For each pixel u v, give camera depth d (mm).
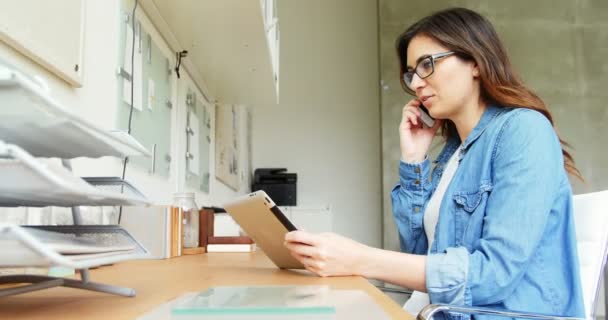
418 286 901
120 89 1375
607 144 4281
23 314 479
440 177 1452
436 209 1289
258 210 924
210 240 1759
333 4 4879
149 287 695
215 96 2631
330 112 4789
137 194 652
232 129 3510
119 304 540
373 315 464
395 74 4309
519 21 4395
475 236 1038
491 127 1102
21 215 862
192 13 1557
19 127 481
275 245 991
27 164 379
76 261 421
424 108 1494
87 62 1182
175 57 1973
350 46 4852
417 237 1440
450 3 4359
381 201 4578
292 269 1037
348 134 4762
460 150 1233
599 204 1154
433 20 1232
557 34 4391
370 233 4609
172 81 1942
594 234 1136
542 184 933
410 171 1472
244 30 1695
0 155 378
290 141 4758
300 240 886
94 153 618
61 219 998
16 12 876
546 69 4355
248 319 442
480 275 869
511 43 4375
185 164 2160
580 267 1139
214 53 1944
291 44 4852
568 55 4371
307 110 4793
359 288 679
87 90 1184
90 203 570
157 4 1499
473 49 1174
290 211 4199
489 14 4383
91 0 1208
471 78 1218
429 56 1207
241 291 634
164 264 1145
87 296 605
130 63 1456
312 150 4746
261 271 977
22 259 393
